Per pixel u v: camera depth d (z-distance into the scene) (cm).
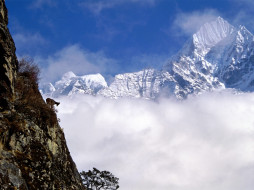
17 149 3109
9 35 3353
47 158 3412
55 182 3400
